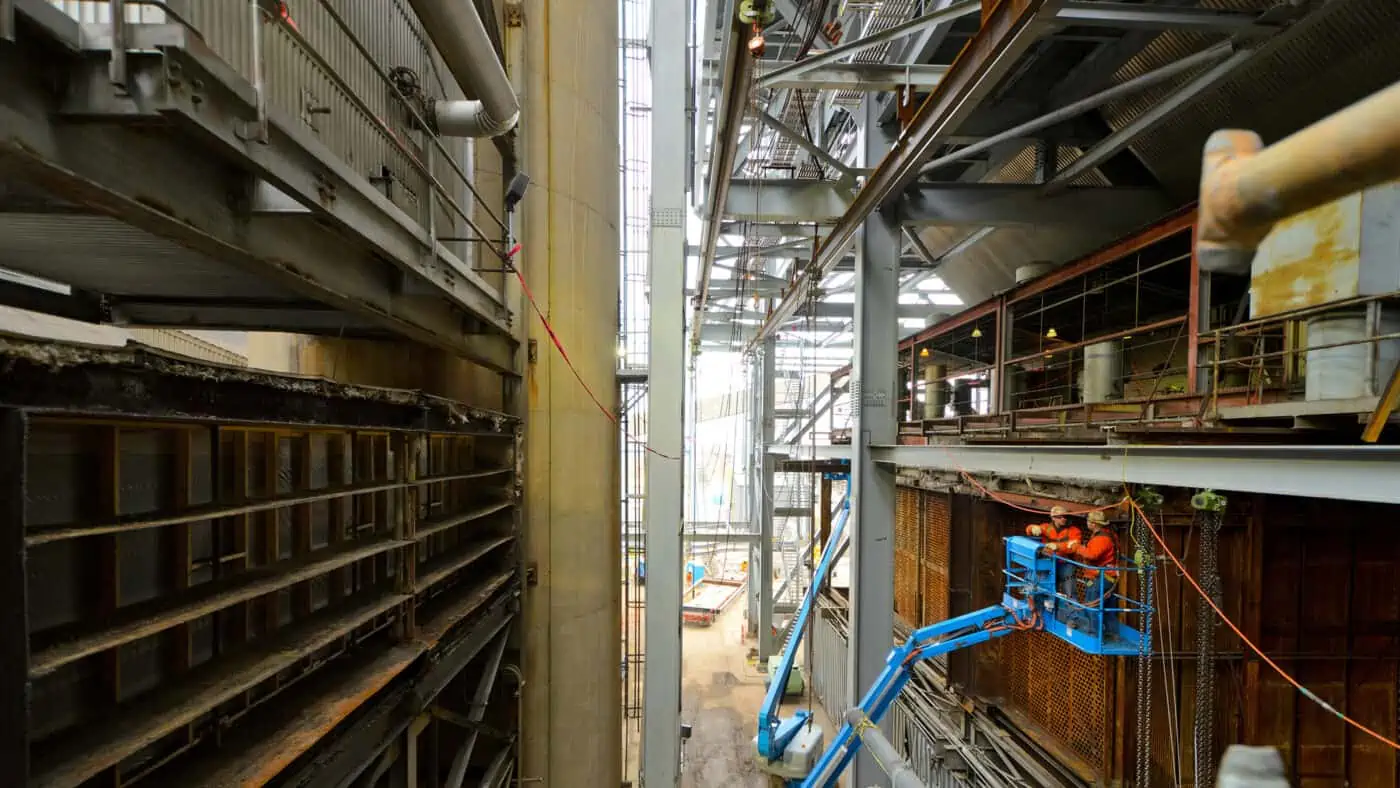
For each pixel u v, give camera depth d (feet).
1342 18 18.51
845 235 22.81
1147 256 28.14
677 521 17.70
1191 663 21.08
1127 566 20.12
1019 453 18.58
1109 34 24.27
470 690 16.70
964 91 13.44
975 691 30.37
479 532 16.90
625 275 27.86
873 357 25.11
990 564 30.76
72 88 4.59
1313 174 2.42
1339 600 21.38
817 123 34.88
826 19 25.91
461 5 8.95
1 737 4.31
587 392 18.38
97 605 6.60
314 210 7.00
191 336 17.10
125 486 7.02
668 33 17.37
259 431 9.05
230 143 5.44
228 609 8.52
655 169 17.37
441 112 13.44
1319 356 12.59
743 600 71.36
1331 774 20.83
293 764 7.78
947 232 45.52
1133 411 20.48
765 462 53.57
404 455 10.93
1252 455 11.68
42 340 4.39
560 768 17.74
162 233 6.02
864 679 24.99
